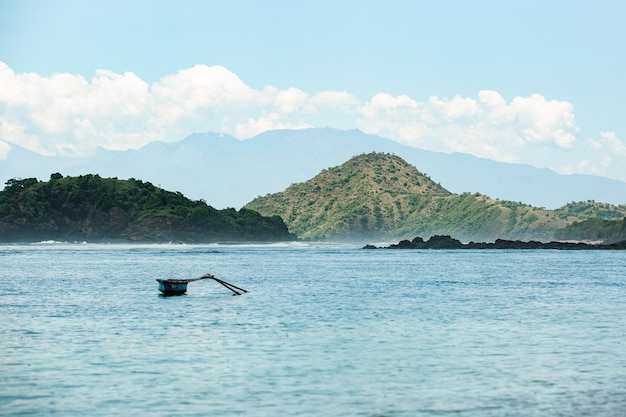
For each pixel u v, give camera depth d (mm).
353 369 46812
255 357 50656
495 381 43625
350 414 37000
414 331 62531
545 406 38188
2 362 48719
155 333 61094
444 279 129875
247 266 176875
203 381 43531
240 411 37531
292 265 184125
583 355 51531
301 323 67438
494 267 177125
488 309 79500
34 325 65875
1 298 90688
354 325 66188
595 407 37938
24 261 197500
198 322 67938
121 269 158500
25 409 37906
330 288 108062
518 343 56438
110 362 48812
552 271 158375
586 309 79812
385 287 110438
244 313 75062
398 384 42906
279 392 41125
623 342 56938
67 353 51938
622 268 172250
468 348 54250
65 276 133375
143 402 39094
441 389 41812
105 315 73188
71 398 39906
